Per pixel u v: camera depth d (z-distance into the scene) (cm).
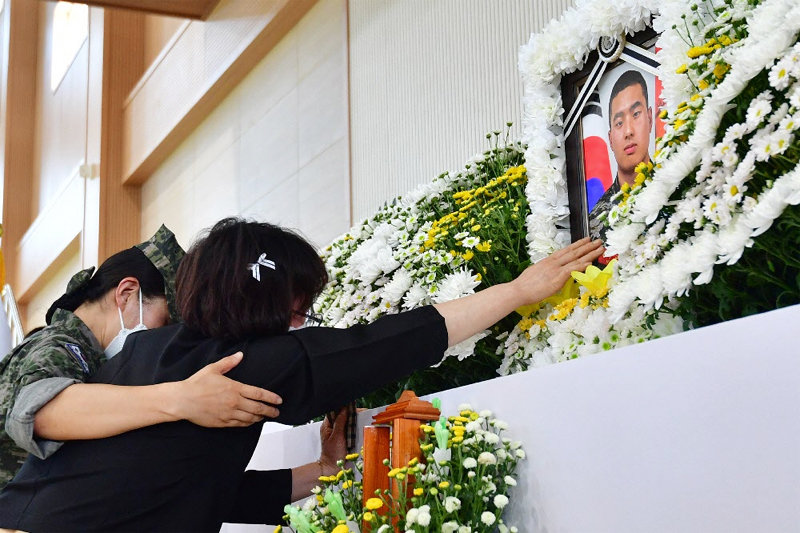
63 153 1089
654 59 173
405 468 123
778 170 119
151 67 810
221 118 678
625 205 146
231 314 150
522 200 203
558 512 121
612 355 116
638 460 110
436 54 363
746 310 125
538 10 306
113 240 876
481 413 136
